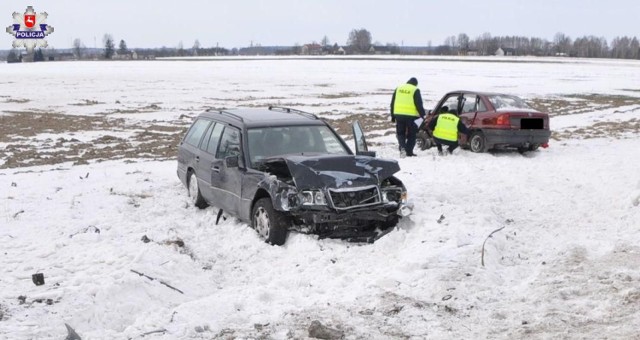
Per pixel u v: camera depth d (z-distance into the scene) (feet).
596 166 42.70
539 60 413.80
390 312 18.76
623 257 22.74
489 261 23.12
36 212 30.58
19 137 69.26
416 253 24.06
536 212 31.63
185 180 34.55
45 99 127.54
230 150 29.94
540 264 23.18
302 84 181.37
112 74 242.78
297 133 30.48
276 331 17.58
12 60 503.61
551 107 108.78
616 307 18.24
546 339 16.49
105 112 101.60
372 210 26.25
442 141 49.55
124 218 29.73
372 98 131.85
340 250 25.38
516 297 19.89
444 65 323.98
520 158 47.85
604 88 159.12
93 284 20.99
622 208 31.60
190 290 22.04
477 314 18.61
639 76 220.84
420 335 17.17
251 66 333.83
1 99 126.62
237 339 17.01
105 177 40.60
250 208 27.76
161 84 180.04
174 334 17.54
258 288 21.83
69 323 18.56
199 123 35.01
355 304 19.60
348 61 402.11
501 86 164.14
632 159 45.96
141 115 96.27
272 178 26.35
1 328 17.57
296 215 25.85
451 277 21.35
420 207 30.12
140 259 23.24
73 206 31.65
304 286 22.13
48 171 44.52
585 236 27.17
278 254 25.50
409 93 47.83
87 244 25.48
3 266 22.86
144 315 19.53
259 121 30.63
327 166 26.86
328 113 98.58
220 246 26.73
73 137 69.77
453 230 26.27
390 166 27.78
